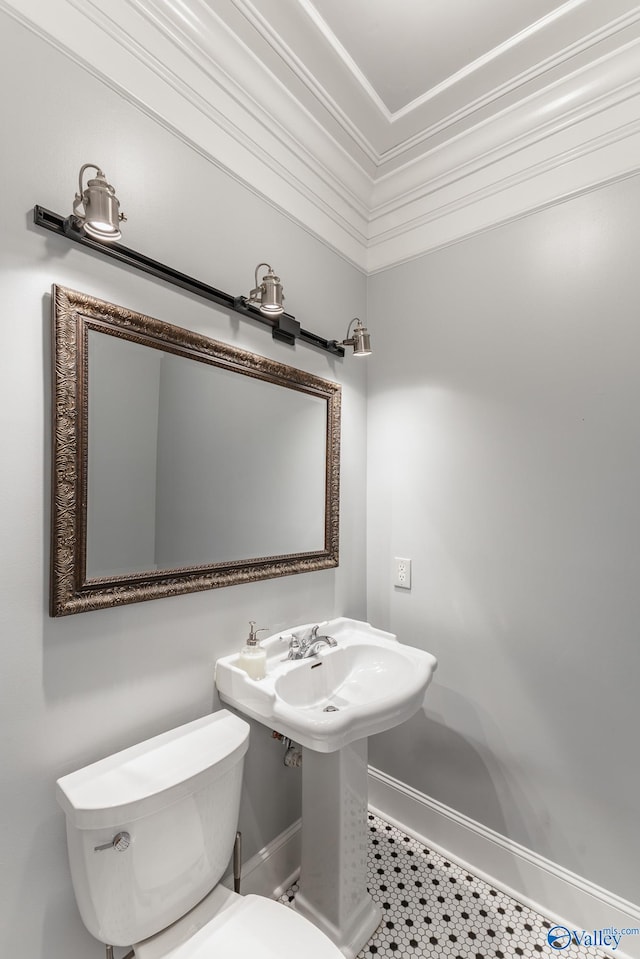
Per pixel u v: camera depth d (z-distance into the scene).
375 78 1.37
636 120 1.33
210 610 1.29
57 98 0.96
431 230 1.80
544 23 1.21
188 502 1.23
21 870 0.90
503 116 1.51
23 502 0.90
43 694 0.94
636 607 1.32
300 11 1.16
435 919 1.43
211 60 1.24
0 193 0.87
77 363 0.97
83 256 1.00
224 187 1.34
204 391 1.28
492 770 1.59
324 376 1.77
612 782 1.36
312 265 1.70
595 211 1.41
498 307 1.62
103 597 1.02
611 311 1.38
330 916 1.31
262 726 1.46
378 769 1.91
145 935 0.93
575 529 1.44
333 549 1.75
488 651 1.62
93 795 0.89
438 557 1.76
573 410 1.45
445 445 1.75
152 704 1.14
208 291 1.26
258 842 1.46
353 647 1.60
